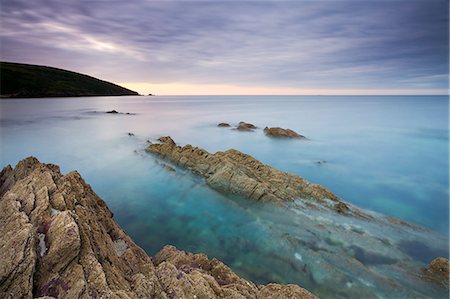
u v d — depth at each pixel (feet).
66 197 47.42
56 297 28.25
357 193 101.24
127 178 110.63
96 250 38.01
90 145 171.83
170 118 326.85
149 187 100.73
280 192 82.53
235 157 104.27
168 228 73.26
